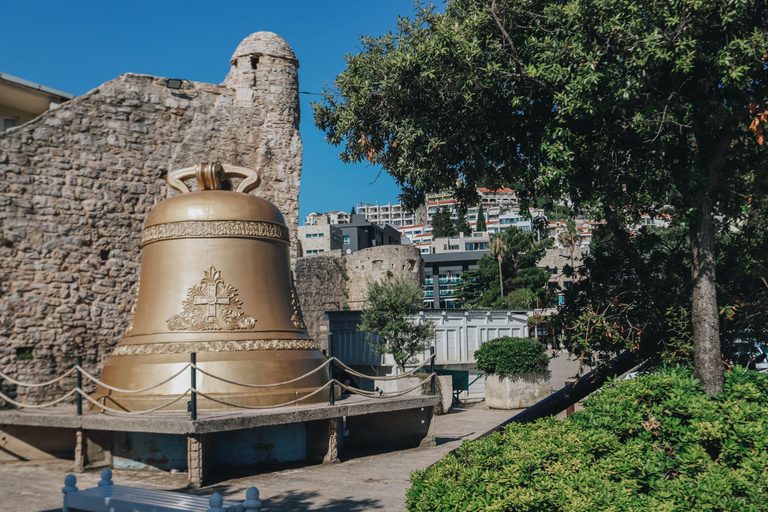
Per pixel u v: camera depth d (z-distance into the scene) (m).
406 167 10.45
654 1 8.35
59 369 13.97
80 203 14.83
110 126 15.52
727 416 6.97
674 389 7.50
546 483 4.96
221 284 11.94
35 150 14.41
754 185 10.11
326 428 11.25
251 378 11.20
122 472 10.36
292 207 17.92
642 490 5.92
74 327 14.31
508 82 9.91
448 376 21.05
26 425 11.80
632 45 8.52
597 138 9.69
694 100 9.45
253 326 11.94
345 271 54.22
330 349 11.59
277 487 9.15
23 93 16.70
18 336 13.59
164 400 10.76
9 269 13.70
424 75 9.31
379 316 25.75
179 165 16.41
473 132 10.49
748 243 11.73
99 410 11.44
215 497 5.13
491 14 9.52
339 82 11.11
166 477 9.94
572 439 6.18
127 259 15.30
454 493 4.80
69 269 14.45
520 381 21.59
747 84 8.50
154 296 12.10
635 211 10.84
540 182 9.36
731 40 8.73
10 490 9.13
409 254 53.66
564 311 12.12
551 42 9.32
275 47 18.27
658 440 7.05
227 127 17.27
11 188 13.97
